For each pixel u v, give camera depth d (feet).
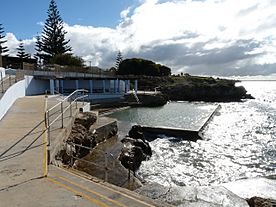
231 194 30.76
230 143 86.28
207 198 29.19
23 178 23.56
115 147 62.34
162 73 335.47
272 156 73.00
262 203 28.81
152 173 54.54
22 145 32.63
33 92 113.39
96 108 141.28
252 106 215.92
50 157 29.66
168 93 259.19
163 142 82.12
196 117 129.29
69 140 43.60
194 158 67.97
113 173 45.11
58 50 253.03
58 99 83.51
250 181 49.21
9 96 60.70
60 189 21.68
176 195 29.19
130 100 179.73
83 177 25.38
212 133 100.07
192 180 52.80
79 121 55.72
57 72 146.00
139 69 313.32
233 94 276.62
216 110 168.35
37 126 42.47
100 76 177.17
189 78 329.72
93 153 54.65
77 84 152.15
